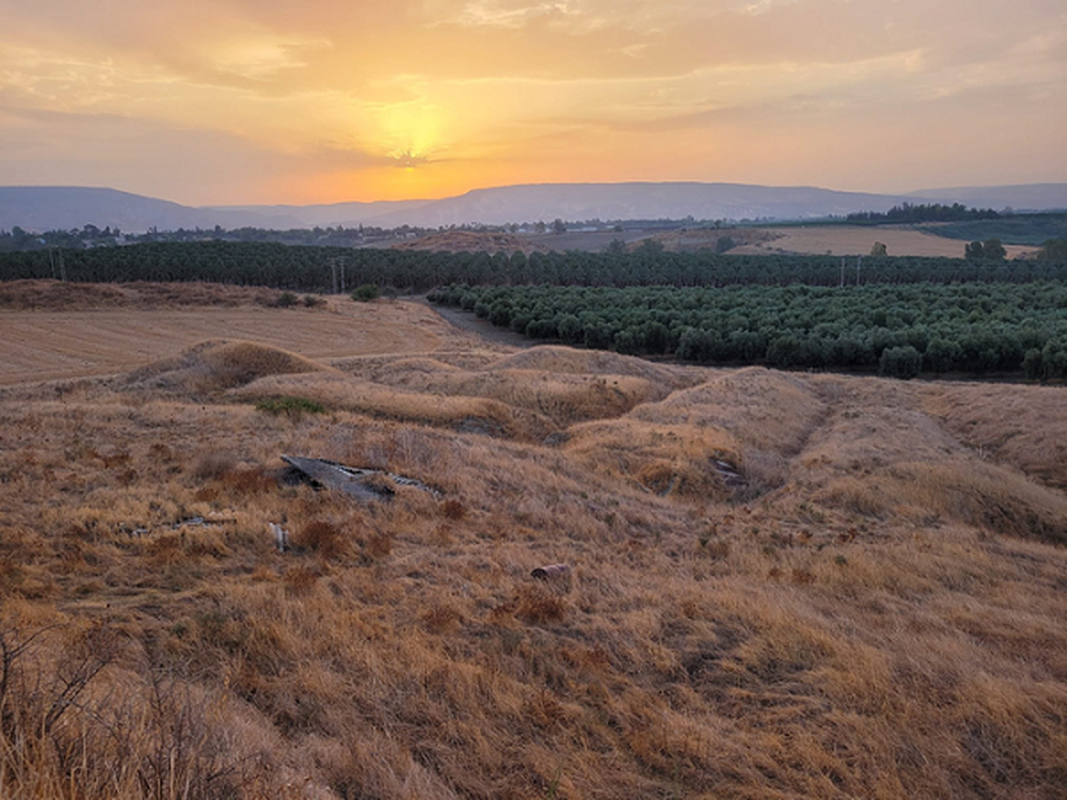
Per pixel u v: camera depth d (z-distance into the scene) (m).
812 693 7.98
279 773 5.07
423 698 7.32
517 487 18.88
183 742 4.41
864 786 6.25
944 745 6.84
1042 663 8.99
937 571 13.99
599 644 9.11
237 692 7.12
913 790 6.18
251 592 9.55
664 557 14.35
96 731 4.26
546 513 16.56
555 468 22.19
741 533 16.89
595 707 7.57
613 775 6.29
